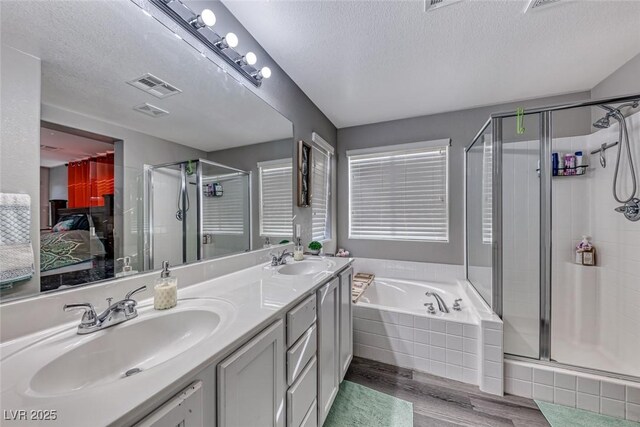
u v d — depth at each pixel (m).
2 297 0.64
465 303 2.07
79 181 0.81
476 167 2.28
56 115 0.75
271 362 0.86
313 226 2.56
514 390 1.59
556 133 2.25
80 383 0.64
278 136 1.89
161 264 1.08
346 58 1.77
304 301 1.11
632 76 1.76
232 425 0.67
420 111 2.66
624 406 1.39
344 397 1.57
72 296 0.77
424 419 1.40
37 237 0.70
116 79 0.91
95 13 0.84
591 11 1.34
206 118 1.30
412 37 1.55
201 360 0.57
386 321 1.95
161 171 1.09
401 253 2.86
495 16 1.38
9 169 0.65
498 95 2.31
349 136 3.10
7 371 0.54
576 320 2.07
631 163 1.72
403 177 2.88
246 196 1.60
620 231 1.83
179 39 1.12
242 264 1.54
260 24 1.46
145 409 0.46
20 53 0.67
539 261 1.80
